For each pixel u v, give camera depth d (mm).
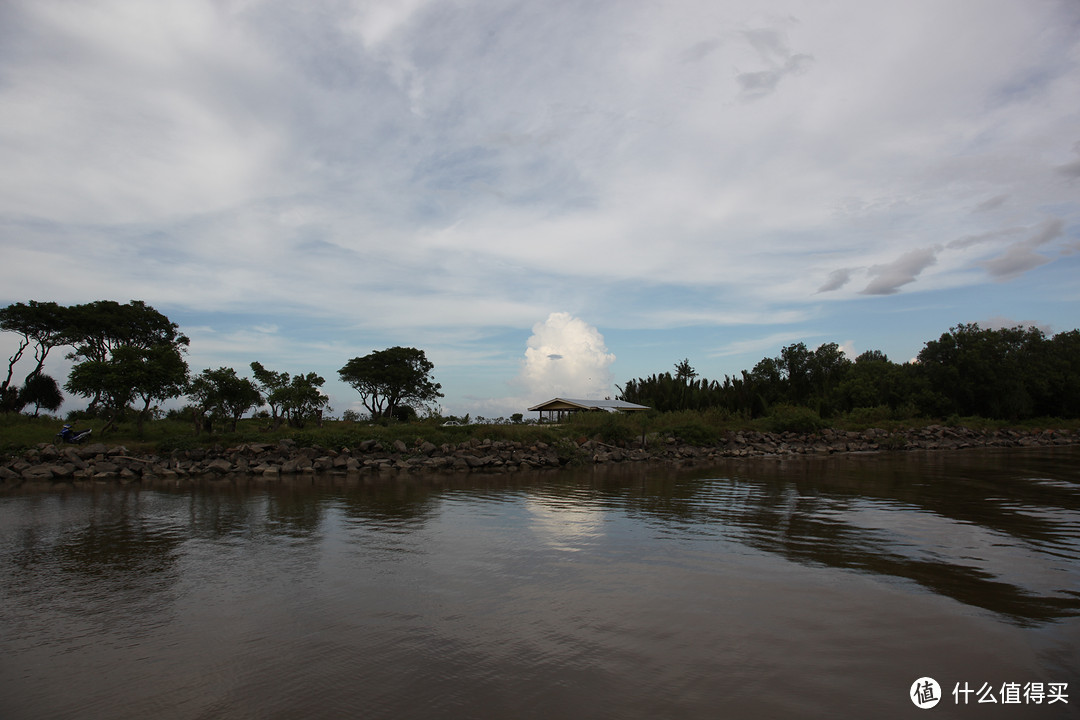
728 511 13961
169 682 5121
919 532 11344
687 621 6539
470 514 13562
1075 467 26406
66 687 5039
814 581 8031
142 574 8414
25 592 7602
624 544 10320
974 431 53031
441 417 39656
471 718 4500
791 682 5082
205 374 31453
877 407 60812
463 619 6617
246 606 7055
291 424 40875
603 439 36344
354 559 9258
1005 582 7988
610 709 4621
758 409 58906
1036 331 74250
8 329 45125
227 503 15359
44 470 21891
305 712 4609
